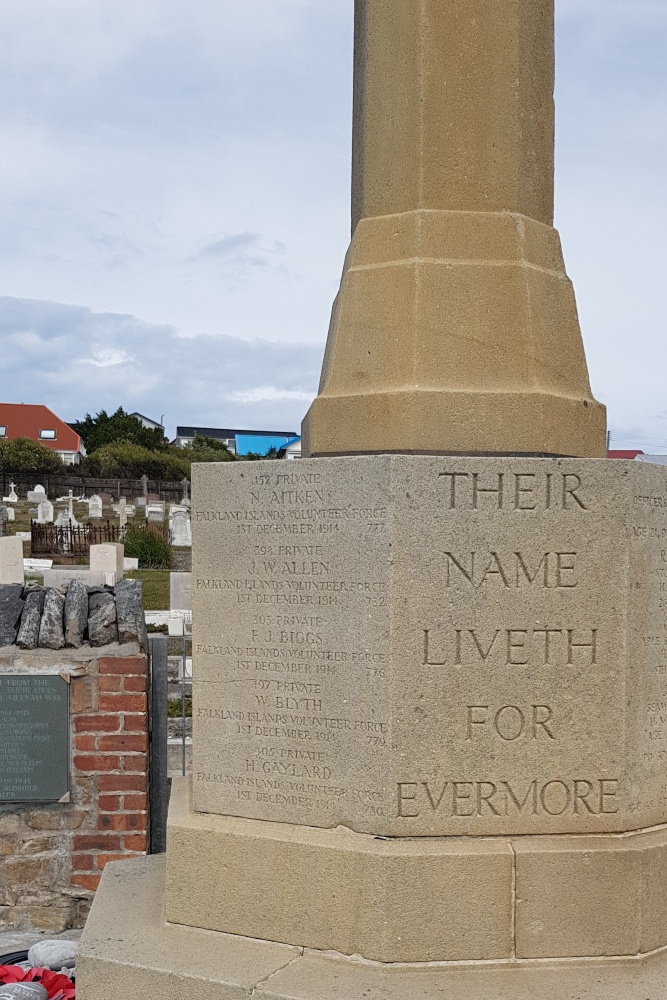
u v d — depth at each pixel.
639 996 3.32
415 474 3.55
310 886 3.63
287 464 3.77
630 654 3.65
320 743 3.72
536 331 3.85
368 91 4.05
